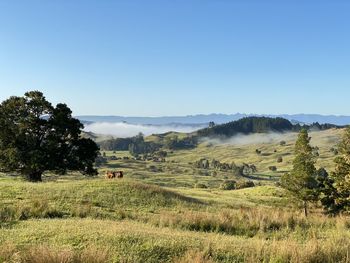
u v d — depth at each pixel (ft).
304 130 199.11
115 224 61.72
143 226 64.23
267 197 209.77
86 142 217.77
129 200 107.86
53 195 100.27
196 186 449.06
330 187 179.22
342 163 180.24
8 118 204.23
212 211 105.91
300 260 42.04
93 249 39.81
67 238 48.26
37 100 208.44
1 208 71.20
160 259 41.93
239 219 76.43
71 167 210.38
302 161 195.31
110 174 164.86
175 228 67.77
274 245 46.83
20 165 202.39
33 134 205.77
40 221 63.31
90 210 80.79
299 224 75.56
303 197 183.83
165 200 114.73
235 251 45.14
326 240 53.88
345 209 170.91
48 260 36.91
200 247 45.83
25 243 46.68
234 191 250.98
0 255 39.81
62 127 208.03
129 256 41.11
